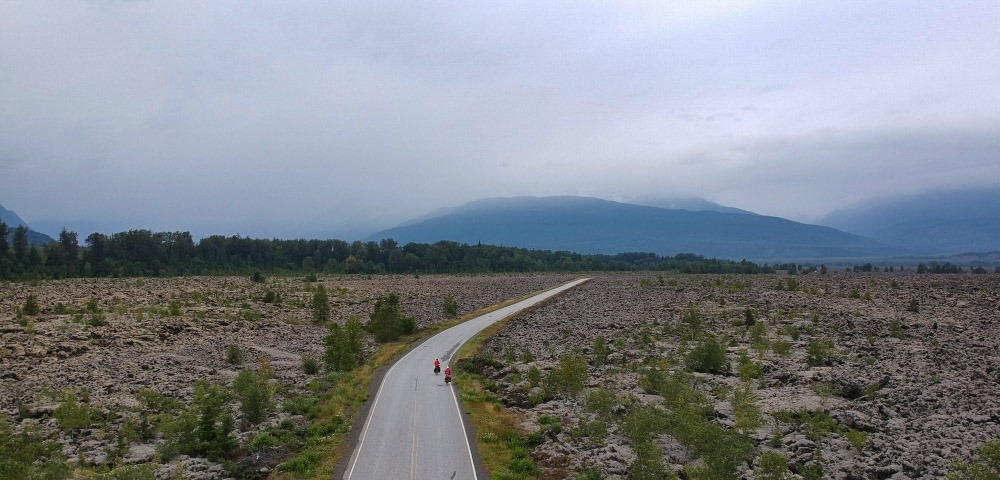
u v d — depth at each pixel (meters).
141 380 72.44
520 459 45.28
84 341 91.81
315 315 131.50
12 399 63.62
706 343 76.38
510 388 68.94
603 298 184.88
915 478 39.94
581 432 49.22
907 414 54.78
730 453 37.97
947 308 134.88
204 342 100.06
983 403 56.12
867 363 76.00
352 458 46.00
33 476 39.66
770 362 78.19
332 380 74.06
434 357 92.06
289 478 42.53
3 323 102.12
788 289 188.00
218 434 48.28
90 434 52.50
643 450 39.44
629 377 72.50
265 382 66.06
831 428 51.19
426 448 48.03
